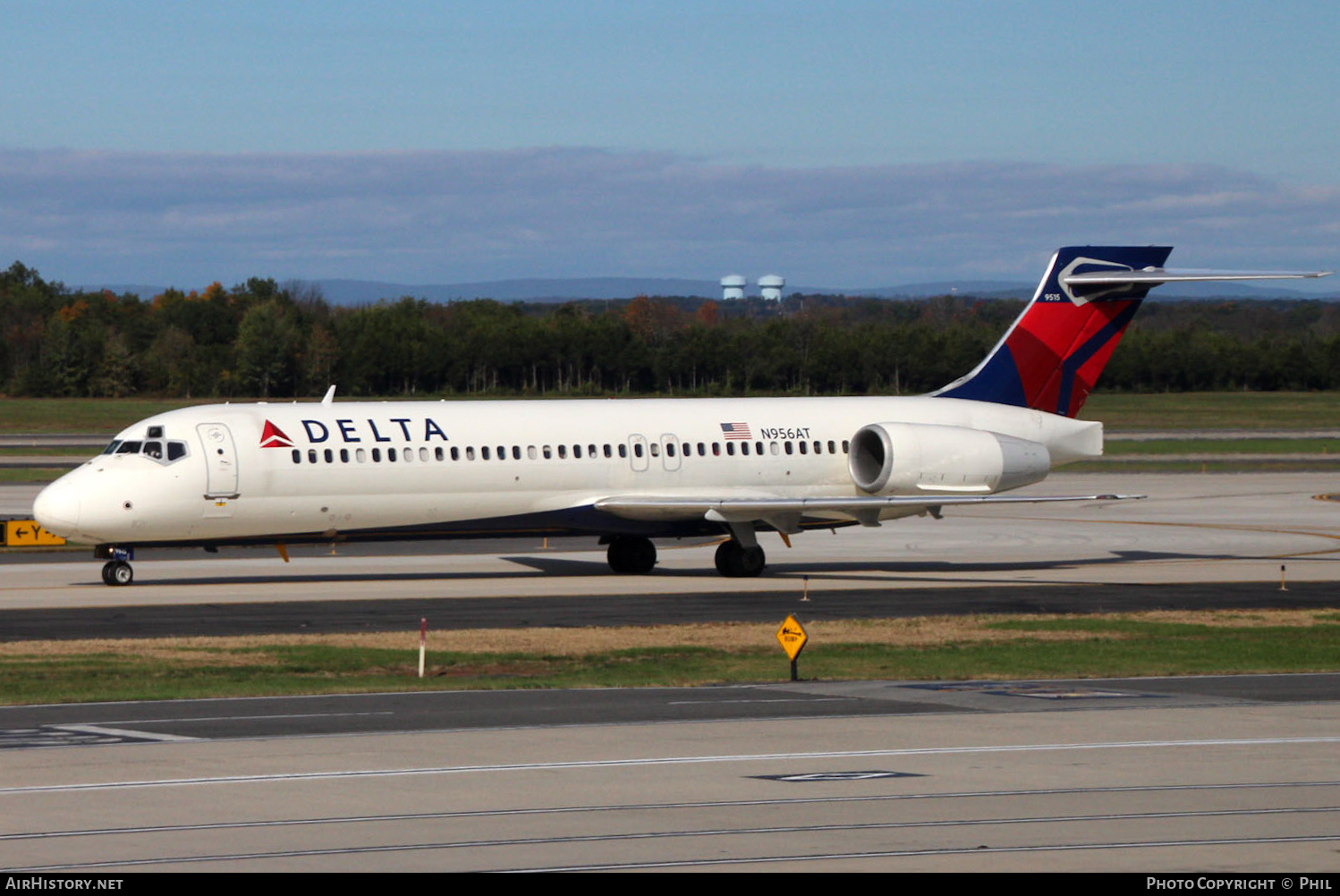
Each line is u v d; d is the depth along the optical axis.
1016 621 130.25
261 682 97.31
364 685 96.38
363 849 54.56
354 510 156.62
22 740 76.19
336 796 63.06
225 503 151.88
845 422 178.38
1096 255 183.75
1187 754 72.44
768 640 117.94
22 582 158.38
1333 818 59.41
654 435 169.25
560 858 53.31
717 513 165.25
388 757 71.50
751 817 59.44
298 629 124.69
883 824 58.41
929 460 172.25
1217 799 62.81
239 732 78.38
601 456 166.12
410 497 158.38
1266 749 73.69
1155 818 59.38
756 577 168.88
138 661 106.00
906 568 178.50
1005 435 180.88
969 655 111.19
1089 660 108.62
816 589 155.88
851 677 100.69
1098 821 58.91
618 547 174.00
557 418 166.75
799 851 54.28
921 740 76.31
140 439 151.75
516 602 143.50
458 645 114.81
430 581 161.88
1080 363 185.75
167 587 154.00
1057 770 68.56
